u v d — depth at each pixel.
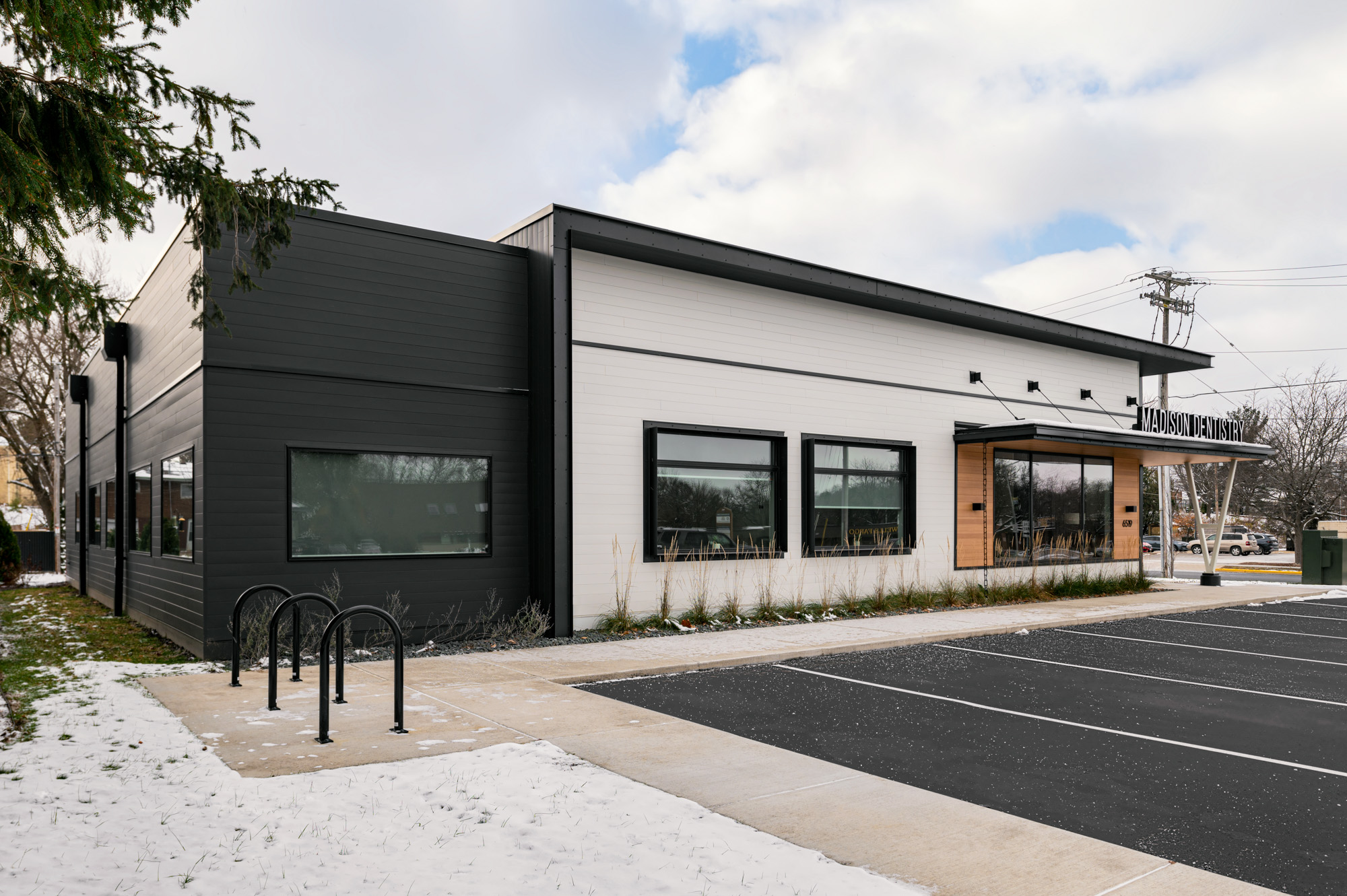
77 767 5.24
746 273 13.70
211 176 6.15
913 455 16.50
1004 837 4.37
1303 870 4.06
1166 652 10.95
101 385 17.95
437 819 4.42
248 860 3.81
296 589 10.23
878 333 16.11
